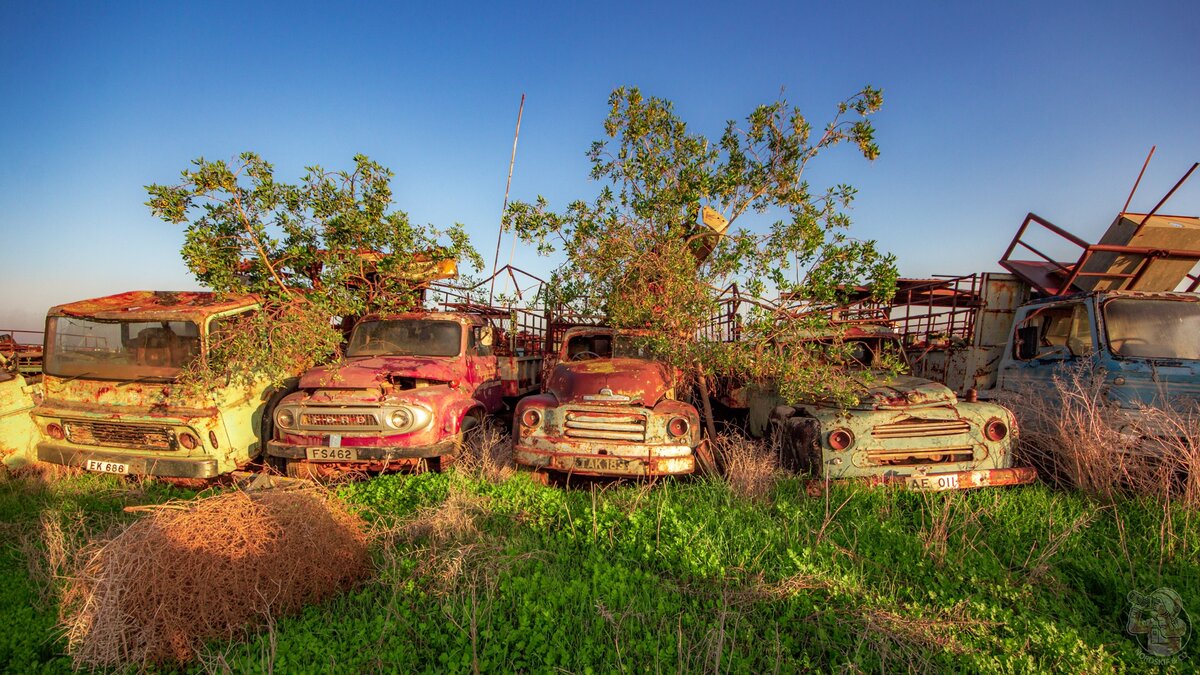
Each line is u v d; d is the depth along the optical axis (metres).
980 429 5.49
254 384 6.79
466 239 8.26
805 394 6.06
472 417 7.34
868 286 6.96
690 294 6.97
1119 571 4.00
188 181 6.81
